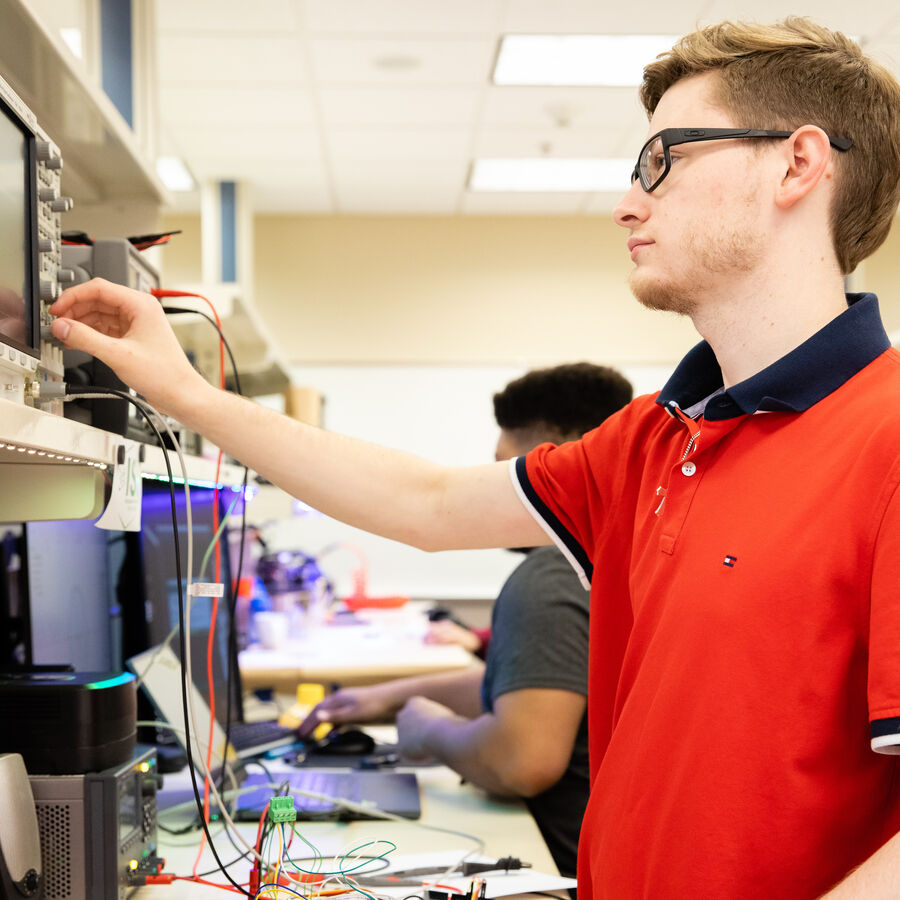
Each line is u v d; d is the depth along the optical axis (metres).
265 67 3.88
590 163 5.07
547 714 1.41
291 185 5.38
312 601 3.70
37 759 0.98
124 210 1.68
